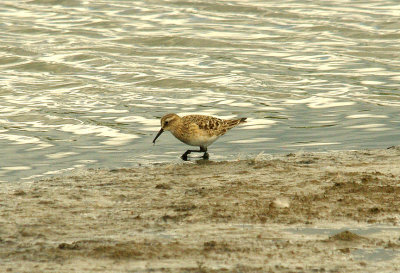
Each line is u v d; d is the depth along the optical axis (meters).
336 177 13.33
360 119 18.80
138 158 15.74
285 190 12.52
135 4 33.78
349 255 9.42
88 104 20.38
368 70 23.97
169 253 9.51
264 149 16.36
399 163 14.50
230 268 8.96
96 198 12.30
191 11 32.50
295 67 24.34
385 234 10.23
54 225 10.84
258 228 10.54
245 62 24.94
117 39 27.98
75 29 29.41
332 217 11.01
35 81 22.73
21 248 9.79
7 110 19.62
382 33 28.61
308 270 8.92
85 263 9.16
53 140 17.17
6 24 30.03
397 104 20.19
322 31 29.12
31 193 12.67
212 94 21.41
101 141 17.16
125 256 9.39
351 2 33.97
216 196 12.23
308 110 19.73
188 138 15.78
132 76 23.25
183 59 25.50
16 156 15.87
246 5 33.03
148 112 19.67
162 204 11.87
